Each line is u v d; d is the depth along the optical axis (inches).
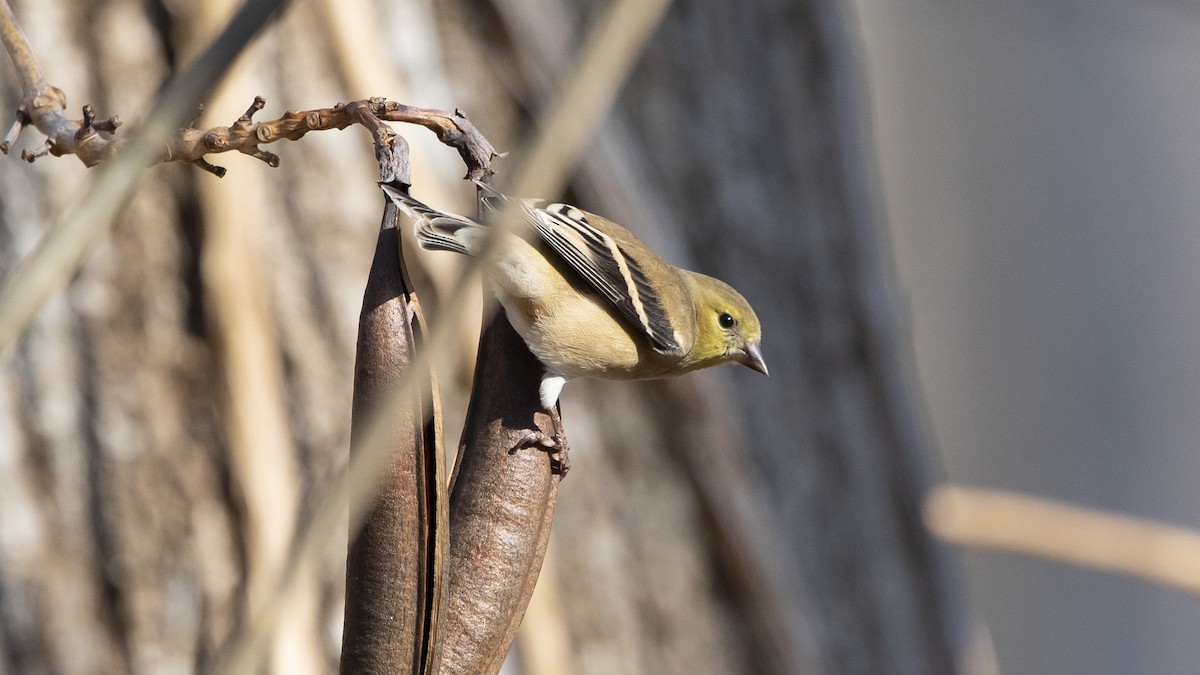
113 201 131.9
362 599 177.8
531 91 402.9
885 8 905.5
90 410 364.5
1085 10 662.5
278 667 324.5
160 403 363.6
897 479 519.5
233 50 135.9
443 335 121.8
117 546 361.1
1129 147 890.7
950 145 908.6
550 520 214.1
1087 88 890.7
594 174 403.2
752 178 481.1
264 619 115.6
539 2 407.2
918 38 909.2
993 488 867.4
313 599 337.7
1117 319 877.2
